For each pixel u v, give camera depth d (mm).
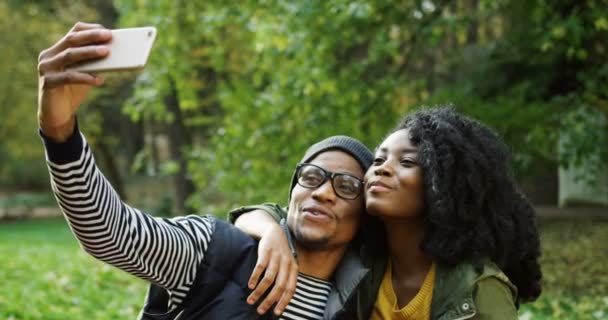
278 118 7695
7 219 20891
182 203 17250
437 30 7535
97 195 1840
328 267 2357
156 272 2047
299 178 2354
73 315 5516
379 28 7488
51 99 1722
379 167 2211
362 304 2320
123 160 29766
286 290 2154
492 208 2254
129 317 5672
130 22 9227
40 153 19109
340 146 2354
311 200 2289
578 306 6246
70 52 1695
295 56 7023
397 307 2275
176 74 9117
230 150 8000
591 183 7914
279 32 6887
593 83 7715
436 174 2143
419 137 2215
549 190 14359
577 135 7215
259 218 2414
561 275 7988
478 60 11062
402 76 8125
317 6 6703
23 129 18328
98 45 1718
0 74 17484
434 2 8078
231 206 8211
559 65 10086
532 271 2463
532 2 8375
